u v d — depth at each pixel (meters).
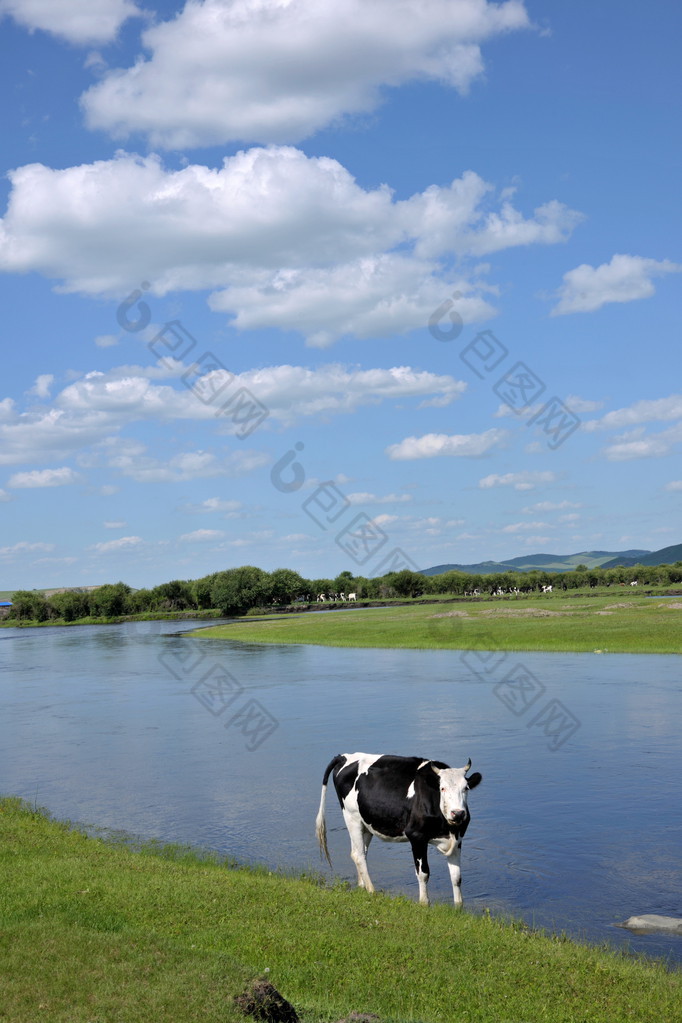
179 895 13.09
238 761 28.69
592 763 26.17
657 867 17.11
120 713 41.62
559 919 14.53
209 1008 8.66
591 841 18.88
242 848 19.03
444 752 28.34
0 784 26.66
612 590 162.75
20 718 41.38
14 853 16.19
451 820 13.91
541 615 86.56
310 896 13.71
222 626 117.50
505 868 17.30
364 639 76.94
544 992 10.16
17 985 9.12
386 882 16.67
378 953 11.10
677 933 13.77
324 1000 9.69
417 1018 9.19
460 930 12.28
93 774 27.61
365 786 15.36
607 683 42.56
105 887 13.38
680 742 28.81
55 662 76.12
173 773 27.25
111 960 9.93
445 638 71.06
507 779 24.53
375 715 36.28
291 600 175.12
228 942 11.24
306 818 21.58
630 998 10.12
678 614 76.88
